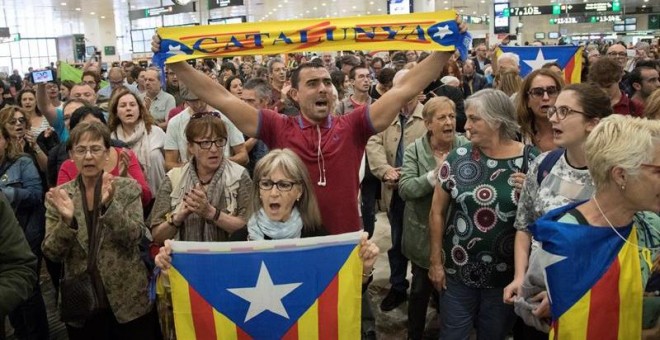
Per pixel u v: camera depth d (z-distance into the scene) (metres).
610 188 1.96
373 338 4.14
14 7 28.03
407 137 4.68
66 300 3.14
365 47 3.01
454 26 2.93
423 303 3.92
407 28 2.97
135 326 3.25
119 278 3.17
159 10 26.86
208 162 3.27
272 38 3.02
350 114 3.09
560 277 2.02
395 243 4.56
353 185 3.04
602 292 1.99
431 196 3.72
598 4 36.41
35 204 4.18
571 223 2.03
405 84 3.04
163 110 7.02
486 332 3.12
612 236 1.99
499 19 29.58
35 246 4.12
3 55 43.25
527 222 2.74
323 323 2.43
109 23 37.31
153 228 3.25
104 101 8.15
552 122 2.54
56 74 11.55
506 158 2.96
